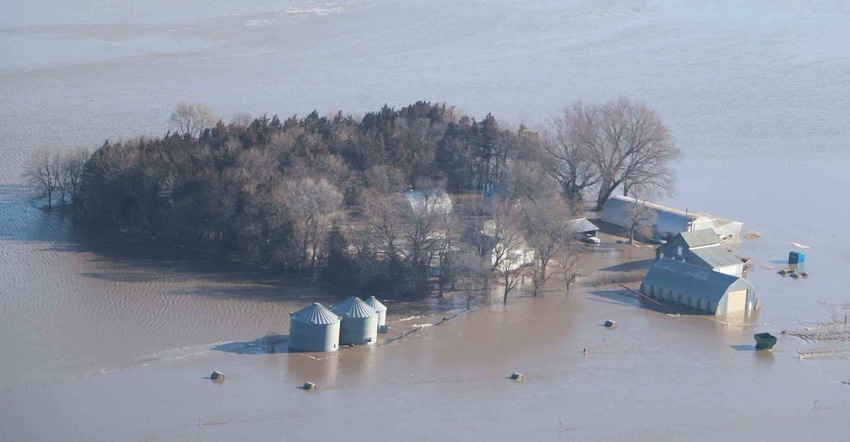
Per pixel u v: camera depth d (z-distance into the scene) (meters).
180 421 166.50
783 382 189.75
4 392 173.38
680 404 180.25
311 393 177.88
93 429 163.00
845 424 175.38
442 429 168.12
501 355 197.12
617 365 194.62
